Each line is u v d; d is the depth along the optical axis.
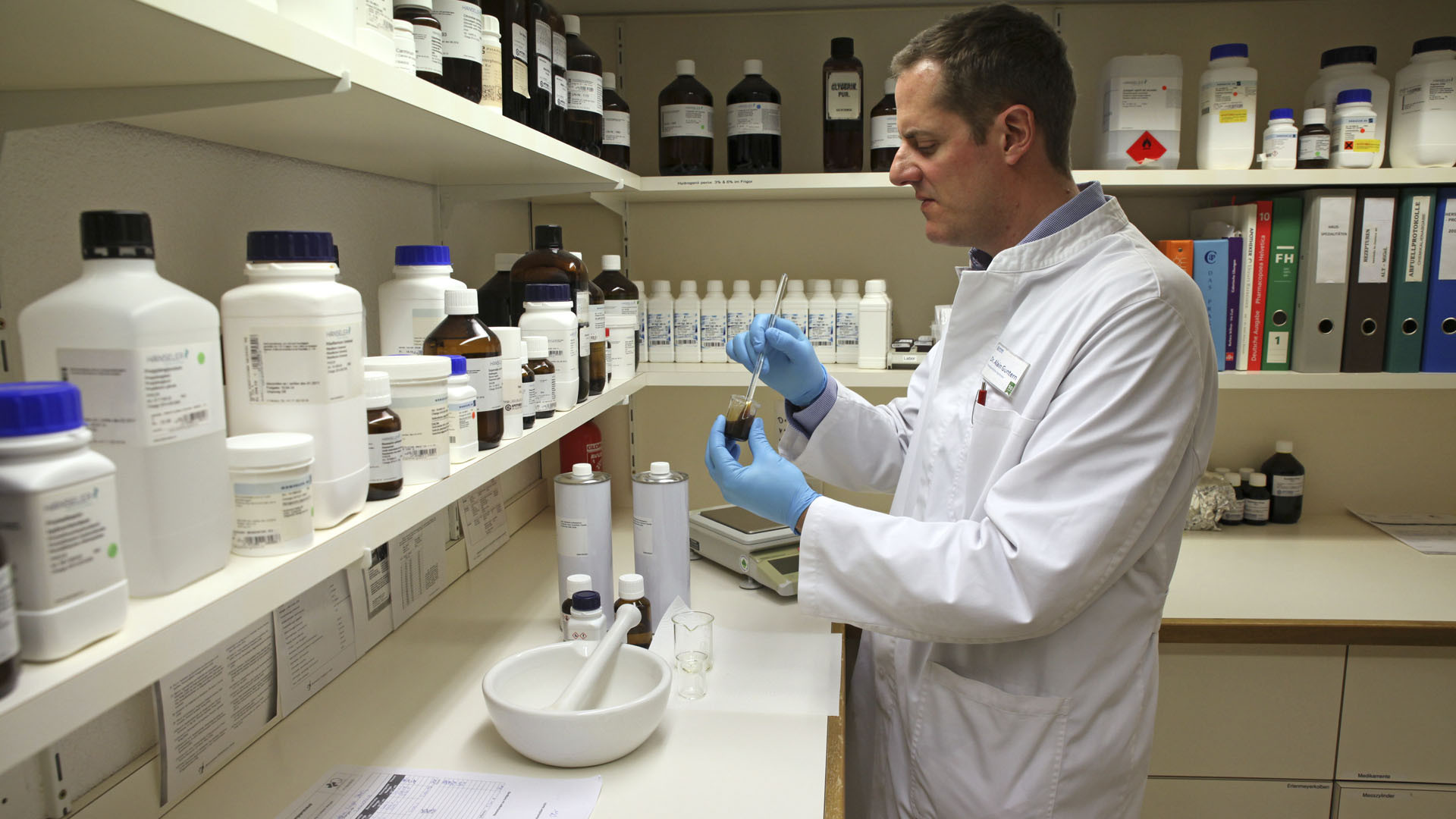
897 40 2.23
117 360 0.55
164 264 0.97
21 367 0.79
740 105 2.03
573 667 1.20
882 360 2.08
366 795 0.97
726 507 2.01
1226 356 2.01
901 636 1.11
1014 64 1.15
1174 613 1.74
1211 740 1.81
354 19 0.76
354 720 1.16
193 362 0.59
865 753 1.48
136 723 0.95
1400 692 1.77
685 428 2.41
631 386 1.76
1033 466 1.04
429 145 1.09
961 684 1.18
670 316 2.14
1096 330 1.09
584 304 1.44
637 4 2.19
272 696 1.13
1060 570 1.00
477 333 1.05
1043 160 1.22
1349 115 1.90
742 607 1.62
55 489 0.48
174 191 0.98
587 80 1.62
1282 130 1.93
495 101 1.13
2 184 0.77
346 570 1.32
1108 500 1.00
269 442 0.68
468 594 1.66
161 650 0.53
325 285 0.74
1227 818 1.83
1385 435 2.29
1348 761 1.80
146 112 0.71
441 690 1.25
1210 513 2.18
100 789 0.88
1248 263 1.98
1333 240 1.92
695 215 2.33
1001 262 1.25
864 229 2.30
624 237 2.34
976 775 1.17
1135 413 1.03
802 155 2.28
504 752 1.07
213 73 0.66
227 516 0.63
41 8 0.49
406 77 0.79
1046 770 1.14
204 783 1.00
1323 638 1.69
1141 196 2.25
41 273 0.81
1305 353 1.96
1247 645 1.78
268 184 1.15
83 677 0.47
